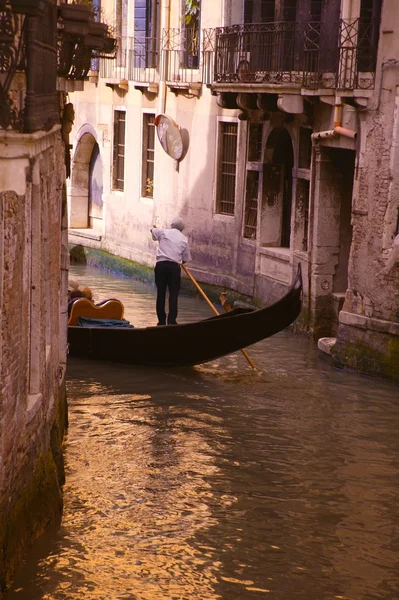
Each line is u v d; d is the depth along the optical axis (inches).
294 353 706.2
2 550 331.0
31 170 351.3
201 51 912.9
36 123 322.7
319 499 445.4
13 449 336.5
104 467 469.4
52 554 374.0
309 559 386.9
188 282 938.7
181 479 460.1
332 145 702.5
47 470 398.6
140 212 1031.0
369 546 400.5
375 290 642.8
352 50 649.0
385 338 636.1
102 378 625.0
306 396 599.2
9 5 306.0
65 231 505.4
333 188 737.0
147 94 1007.6
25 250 349.7
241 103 788.0
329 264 745.6
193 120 933.2
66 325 508.4
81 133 1137.4
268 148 821.9
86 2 473.4
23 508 359.3
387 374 634.8
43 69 341.4
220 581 365.1
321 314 748.6
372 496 451.2
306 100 717.3
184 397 589.6
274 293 812.0
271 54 755.4
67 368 644.7
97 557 375.6
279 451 503.5
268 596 356.5
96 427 527.5
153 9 994.1
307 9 725.3
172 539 396.5
